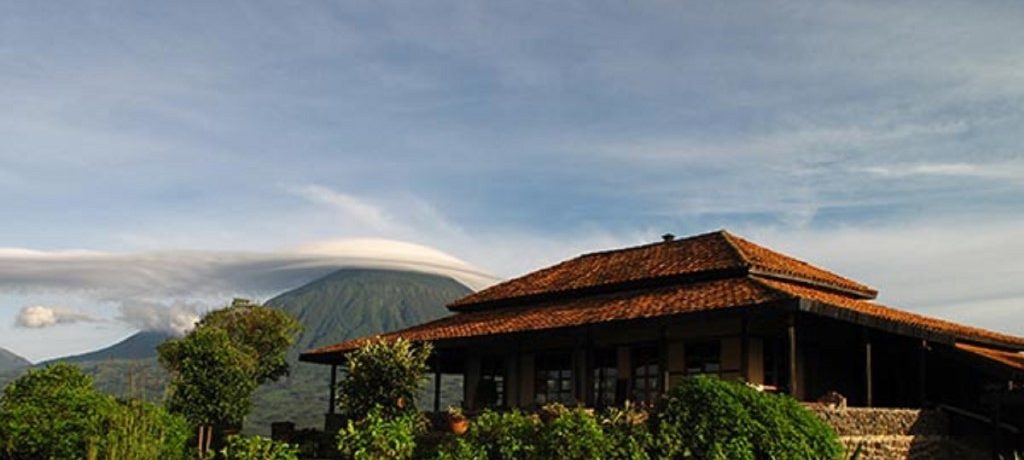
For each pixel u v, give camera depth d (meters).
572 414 19.52
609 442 18.91
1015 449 25.52
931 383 29.31
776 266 30.23
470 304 37.94
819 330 29.86
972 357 27.39
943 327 29.31
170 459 21.61
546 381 34.00
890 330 25.78
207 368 31.91
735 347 28.36
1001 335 31.83
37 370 23.70
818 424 20.20
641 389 30.88
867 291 33.03
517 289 37.31
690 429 19.28
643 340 30.95
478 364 37.03
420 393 31.02
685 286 29.89
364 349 31.42
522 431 19.47
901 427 24.69
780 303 24.16
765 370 28.47
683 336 29.88
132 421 19.81
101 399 22.47
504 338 30.78
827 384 29.91
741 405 19.56
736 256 30.45
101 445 19.97
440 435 25.58
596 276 34.62
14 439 21.22
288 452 20.02
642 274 32.28
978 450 25.61
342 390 31.22
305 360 36.72
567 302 33.34
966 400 28.17
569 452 18.53
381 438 20.41
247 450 19.39
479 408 34.69
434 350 34.34
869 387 25.78
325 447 31.39
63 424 21.39
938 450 24.89
